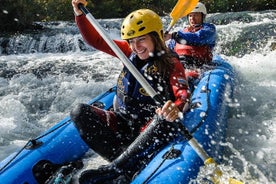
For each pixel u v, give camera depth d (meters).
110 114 2.40
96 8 14.76
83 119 2.25
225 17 10.54
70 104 4.66
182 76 2.25
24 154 2.34
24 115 4.26
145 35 2.22
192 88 3.29
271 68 4.90
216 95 2.88
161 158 2.04
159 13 15.84
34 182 2.21
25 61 7.41
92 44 2.55
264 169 2.39
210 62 4.00
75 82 5.43
